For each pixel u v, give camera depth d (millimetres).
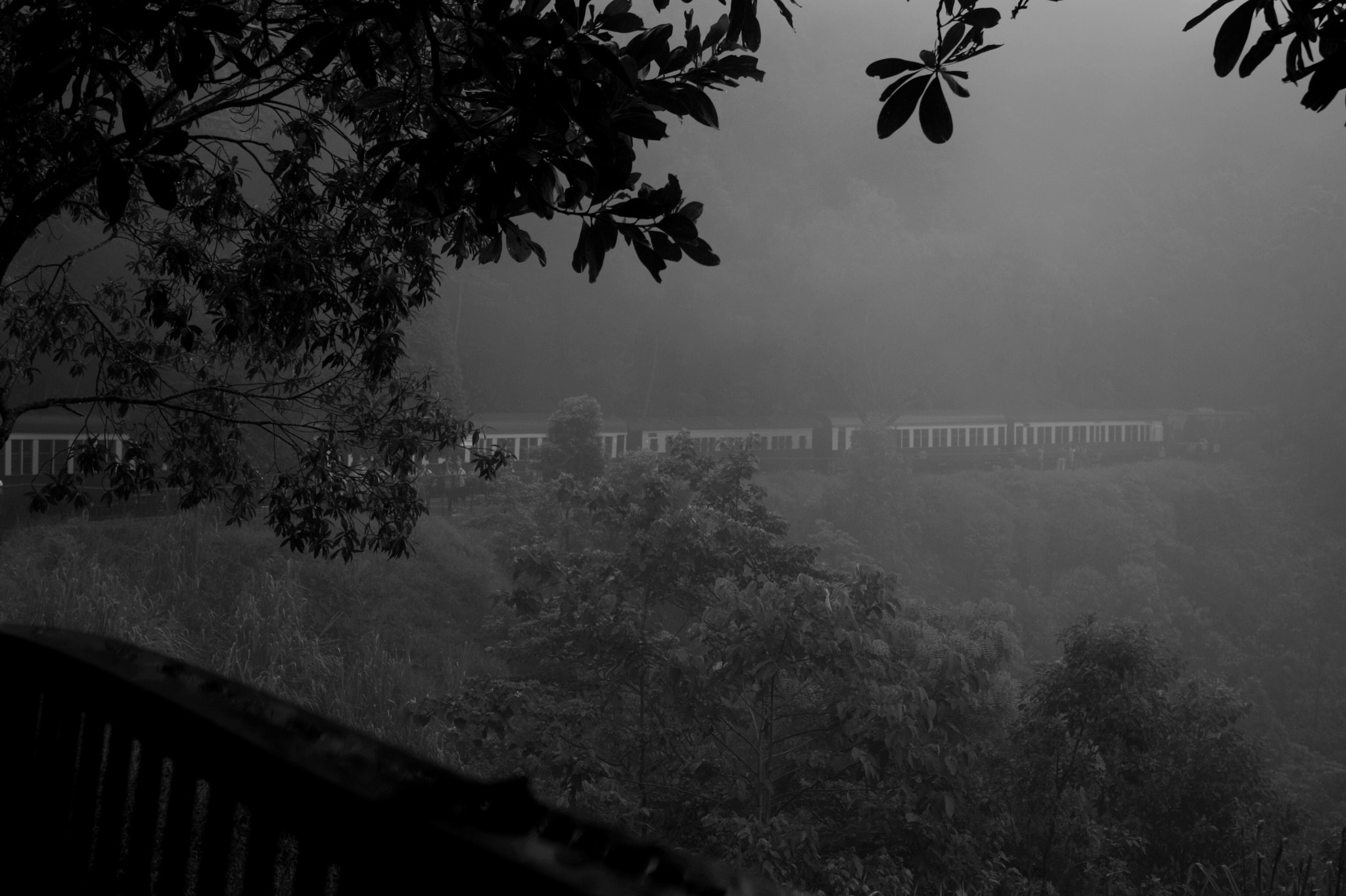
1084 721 13609
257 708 974
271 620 15438
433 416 8094
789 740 12344
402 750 845
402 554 7902
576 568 12844
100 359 7918
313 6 2729
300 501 7723
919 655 14008
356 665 15078
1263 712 49906
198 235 6668
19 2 2910
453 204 2957
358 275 6523
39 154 4863
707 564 12828
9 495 20516
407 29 2662
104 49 3150
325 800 733
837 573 13938
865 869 9219
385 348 6652
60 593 14109
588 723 11828
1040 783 13297
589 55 2582
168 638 14211
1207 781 15117
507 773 10750
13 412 6961
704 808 11000
